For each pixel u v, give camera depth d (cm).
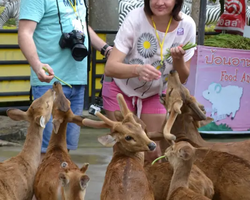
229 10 803
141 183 346
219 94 762
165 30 454
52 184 369
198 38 739
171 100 424
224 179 397
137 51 457
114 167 360
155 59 460
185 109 435
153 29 451
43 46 455
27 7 440
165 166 404
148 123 486
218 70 754
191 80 749
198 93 747
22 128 763
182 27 458
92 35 525
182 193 356
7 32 859
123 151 375
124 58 459
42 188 377
